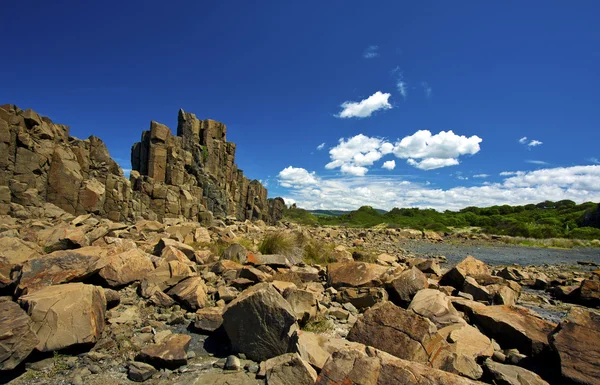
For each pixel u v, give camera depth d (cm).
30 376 519
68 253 832
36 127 2536
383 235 4628
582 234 5766
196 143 4712
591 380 536
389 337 631
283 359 571
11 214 2214
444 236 5375
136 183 3453
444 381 435
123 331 679
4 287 754
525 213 9650
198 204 3928
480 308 872
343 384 454
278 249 1623
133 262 971
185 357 590
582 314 641
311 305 790
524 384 545
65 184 2581
